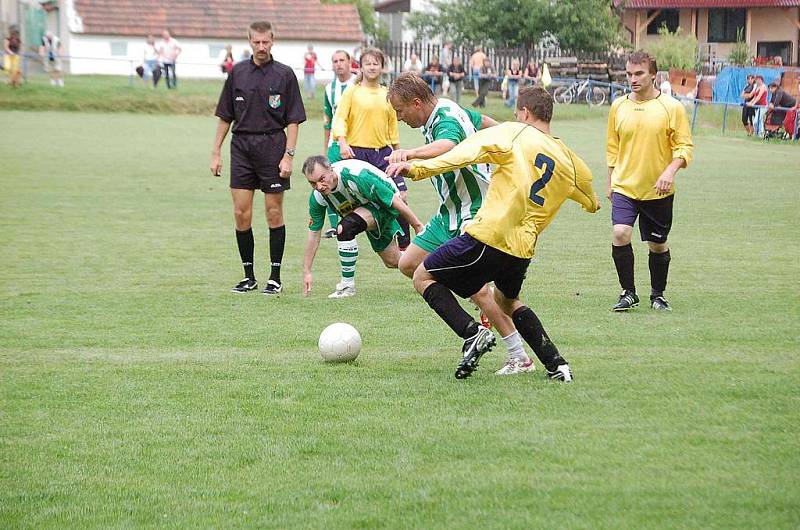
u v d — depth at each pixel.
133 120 45.91
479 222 8.71
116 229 19.62
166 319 12.23
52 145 35.16
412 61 58.66
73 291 13.96
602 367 9.60
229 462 7.13
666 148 12.54
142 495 6.56
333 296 13.73
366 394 8.76
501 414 8.09
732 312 12.41
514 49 64.88
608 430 7.62
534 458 7.04
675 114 12.45
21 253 16.95
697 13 73.56
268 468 6.99
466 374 9.13
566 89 57.41
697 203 23.56
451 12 66.50
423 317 12.33
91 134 39.31
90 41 65.25
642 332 11.27
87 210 21.95
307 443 7.48
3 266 15.80
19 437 7.73
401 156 8.51
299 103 13.98
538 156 8.70
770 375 9.22
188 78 65.56
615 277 15.06
